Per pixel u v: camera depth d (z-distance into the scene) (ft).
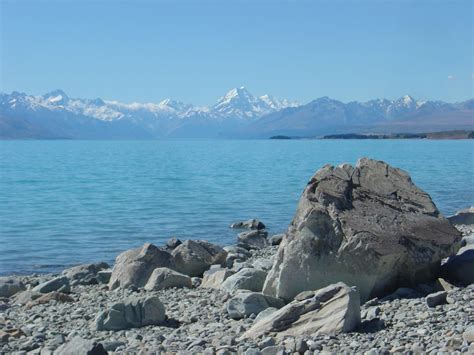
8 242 120.47
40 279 85.66
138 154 651.66
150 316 53.57
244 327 49.21
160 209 170.09
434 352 37.55
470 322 44.73
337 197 60.54
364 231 57.72
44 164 432.66
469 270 60.75
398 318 48.67
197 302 62.23
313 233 57.98
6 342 49.06
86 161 480.23
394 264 57.77
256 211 165.68
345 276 56.90
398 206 62.49
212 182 254.88
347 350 40.22
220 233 132.16
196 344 43.88
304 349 40.93
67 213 162.91
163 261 81.05
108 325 52.70
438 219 62.18
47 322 57.00
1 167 392.88
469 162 396.78
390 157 483.51
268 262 82.07
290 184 240.94
